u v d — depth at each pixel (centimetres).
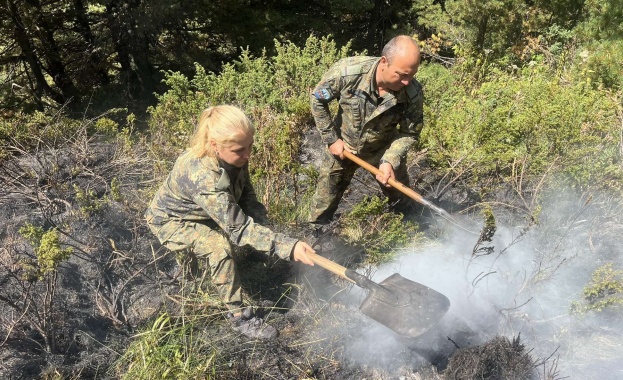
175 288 391
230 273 344
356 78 373
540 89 636
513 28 998
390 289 323
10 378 327
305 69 728
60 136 570
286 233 443
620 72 728
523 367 313
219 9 1247
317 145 604
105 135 587
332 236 444
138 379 318
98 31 1286
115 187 433
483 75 804
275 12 1324
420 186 532
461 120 586
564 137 517
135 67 1274
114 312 375
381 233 427
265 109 585
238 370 332
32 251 420
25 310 337
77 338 356
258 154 502
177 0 1172
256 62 754
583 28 838
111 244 422
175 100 661
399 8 1611
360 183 537
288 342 353
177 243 342
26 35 1215
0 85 1227
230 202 313
